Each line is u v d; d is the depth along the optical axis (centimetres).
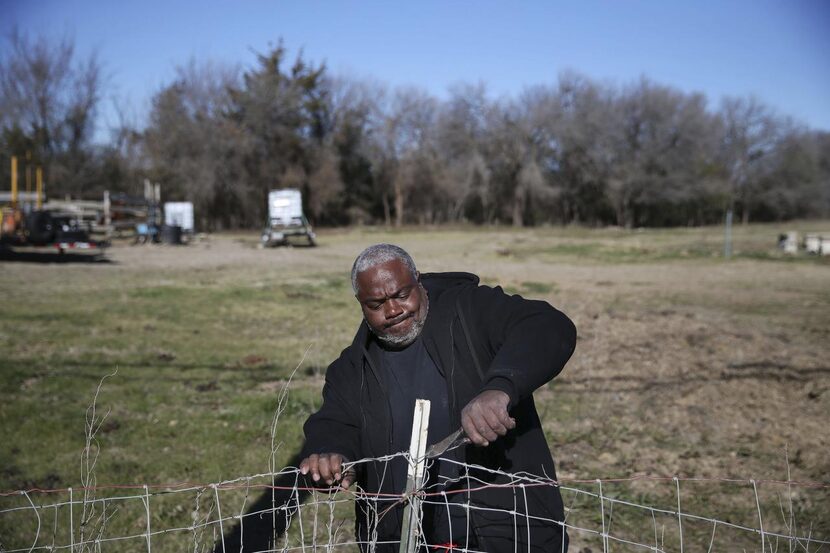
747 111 7444
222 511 489
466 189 6825
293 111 6006
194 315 1319
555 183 7119
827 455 588
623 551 437
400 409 246
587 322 1281
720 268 2556
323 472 235
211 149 5591
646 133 7106
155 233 3459
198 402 747
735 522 473
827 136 7912
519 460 246
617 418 697
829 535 446
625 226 7194
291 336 1138
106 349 991
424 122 6881
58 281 1778
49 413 695
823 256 2922
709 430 660
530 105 6912
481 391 210
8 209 2655
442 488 241
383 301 237
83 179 5547
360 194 6919
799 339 1116
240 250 3175
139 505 495
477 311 242
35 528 456
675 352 1008
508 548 241
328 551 248
